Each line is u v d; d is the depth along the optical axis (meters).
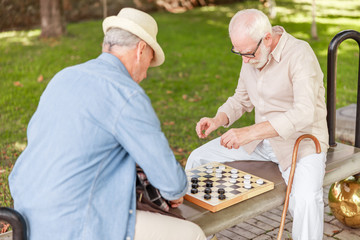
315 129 2.67
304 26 11.97
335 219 3.37
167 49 9.91
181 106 6.43
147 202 1.99
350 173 2.80
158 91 7.14
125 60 1.93
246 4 15.55
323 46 9.84
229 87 7.36
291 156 2.61
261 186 2.39
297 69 2.51
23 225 1.73
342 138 4.69
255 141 2.81
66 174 1.70
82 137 1.72
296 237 2.45
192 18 13.55
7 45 9.95
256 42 2.41
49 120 1.77
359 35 3.05
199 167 2.65
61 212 1.70
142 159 1.75
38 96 6.77
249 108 3.01
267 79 2.64
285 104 2.66
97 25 12.06
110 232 1.75
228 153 2.88
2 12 11.61
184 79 7.83
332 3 15.55
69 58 8.89
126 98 1.75
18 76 7.74
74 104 1.74
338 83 7.22
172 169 1.79
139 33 1.90
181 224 1.97
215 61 9.00
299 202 2.40
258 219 3.43
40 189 1.73
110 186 1.78
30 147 1.80
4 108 6.22
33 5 12.12
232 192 2.32
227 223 2.16
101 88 1.76
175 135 5.27
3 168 4.34
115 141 1.77
